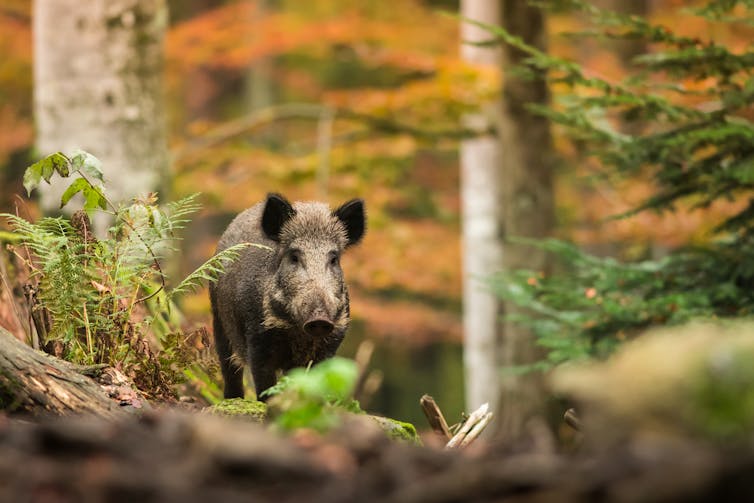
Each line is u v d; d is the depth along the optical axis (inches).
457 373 1713.8
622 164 510.9
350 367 211.0
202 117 1573.6
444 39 1089.4
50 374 272.4
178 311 517.0
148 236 365.1
